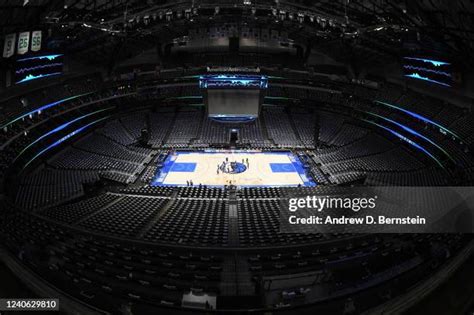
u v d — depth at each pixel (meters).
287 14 47.50
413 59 43.50
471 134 36.28
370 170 40.16
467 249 14.03
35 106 40.19
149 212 28.67
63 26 40.41
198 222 25.98
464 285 11.40
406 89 49.19
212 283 15.47
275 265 17.23
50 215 27.00
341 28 47.00
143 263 17.66
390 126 48.03
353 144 48.19
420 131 43.25
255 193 35.12
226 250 19.84
